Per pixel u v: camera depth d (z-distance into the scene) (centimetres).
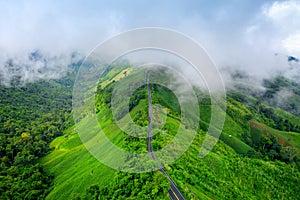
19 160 6588
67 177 5628
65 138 7906
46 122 9862
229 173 5675
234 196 4447
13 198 5188
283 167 7712
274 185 6425
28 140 7819
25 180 5788
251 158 7712
